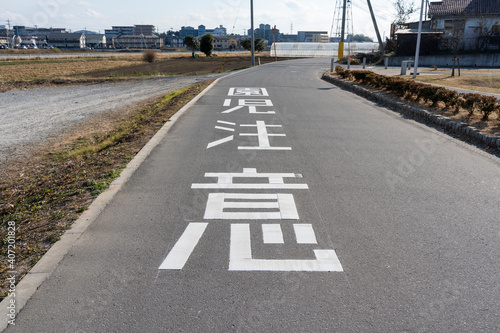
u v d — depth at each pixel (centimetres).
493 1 3634
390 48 4062
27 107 1586
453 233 408
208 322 275
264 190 521
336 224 425
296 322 275
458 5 3691
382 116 1082
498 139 724
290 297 302
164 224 421
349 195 507
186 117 1040
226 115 1070
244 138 810
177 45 15525
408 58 3503
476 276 333
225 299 299
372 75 1662
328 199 494
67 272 334
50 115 1402
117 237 392
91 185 541
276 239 392
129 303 294
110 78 2567
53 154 886
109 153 725
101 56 6875
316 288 314
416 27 4400
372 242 388
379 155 695
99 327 270
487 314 286
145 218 435
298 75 2489
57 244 380
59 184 584
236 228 414
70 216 443
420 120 1020
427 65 3412
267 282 321
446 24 3656
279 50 6028
